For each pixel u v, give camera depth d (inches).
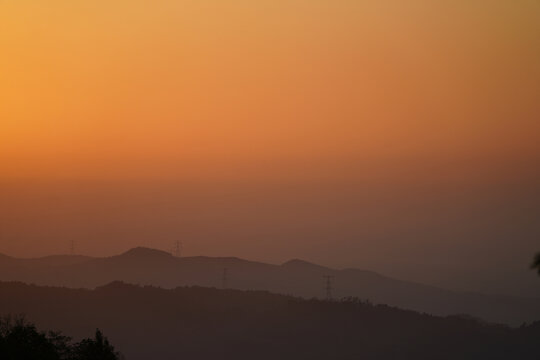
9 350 3400.6
